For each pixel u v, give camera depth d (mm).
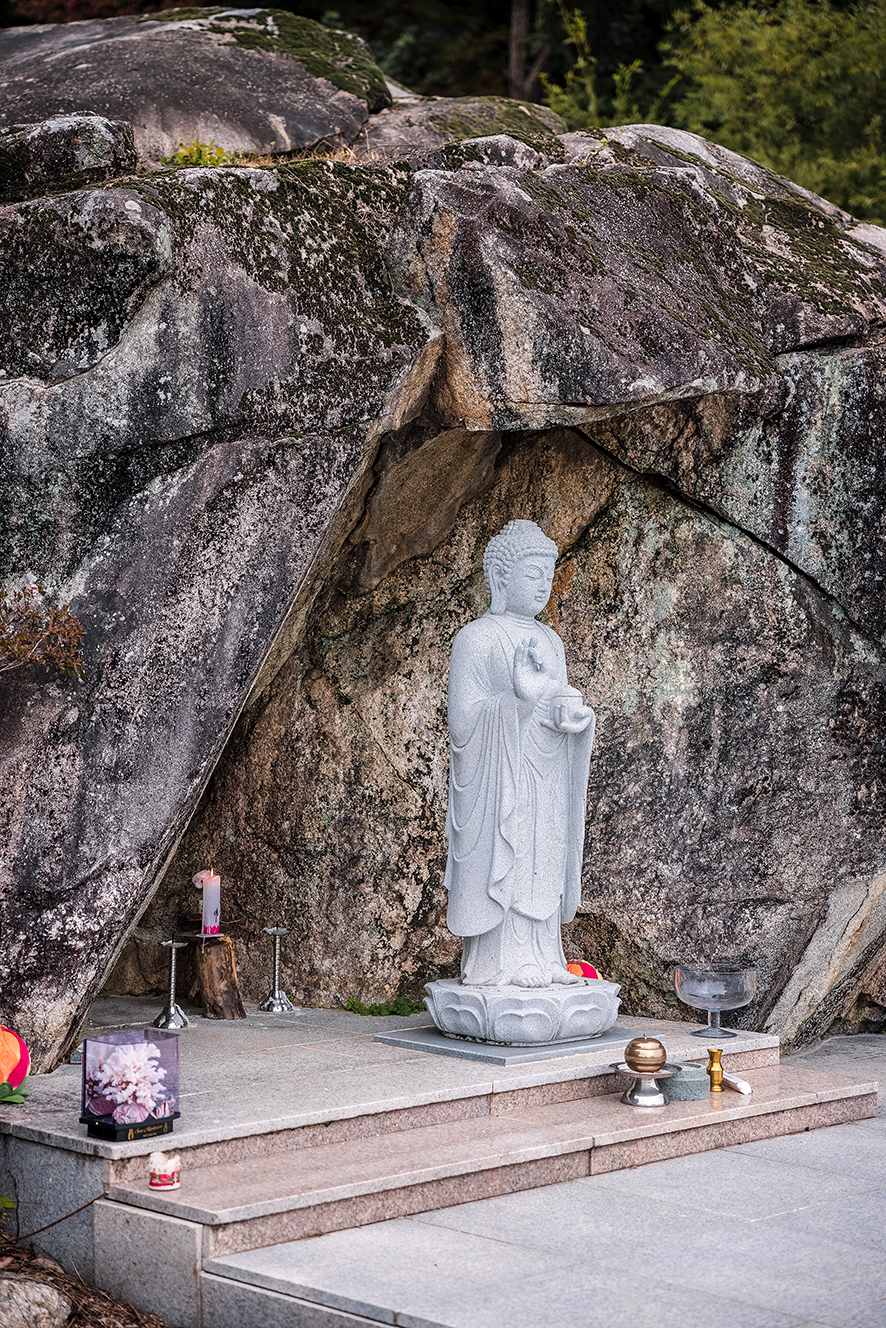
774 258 8875
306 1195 5508
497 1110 6898
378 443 7996
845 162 15281
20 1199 5934
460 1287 5008
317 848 9164
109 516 6777
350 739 9109
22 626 6441
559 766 7855
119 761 6863
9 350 6695
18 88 10477
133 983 9492
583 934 9102
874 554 8797
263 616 7199
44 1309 5203
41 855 6695
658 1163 6734
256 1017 8766
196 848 9430
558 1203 6047
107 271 6641
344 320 7395
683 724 8836
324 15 17797
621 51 18547
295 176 7473
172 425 6820
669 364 7887
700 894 8891
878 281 9172
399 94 12031
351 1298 4855
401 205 7789
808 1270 5273
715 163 9562
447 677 9156
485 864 7680
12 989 6695
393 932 9086
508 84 18953
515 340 7570
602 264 7965
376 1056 7504
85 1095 5828
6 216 6688
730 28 16094
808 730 8930
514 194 7734
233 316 6969
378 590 9156
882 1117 7844
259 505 7094
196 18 12016
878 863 9195
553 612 9031
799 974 9289
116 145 7406
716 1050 7574
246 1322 5066
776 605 8773
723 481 8680
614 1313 4812
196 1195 5477
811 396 8609
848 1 16969
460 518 9180
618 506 8953
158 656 6914
